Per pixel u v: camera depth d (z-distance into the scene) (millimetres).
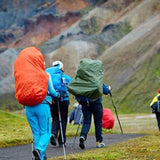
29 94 9375
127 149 11852
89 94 13031
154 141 14383
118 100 132375
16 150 13594
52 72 13844
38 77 9531
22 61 9680
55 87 13711
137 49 186375
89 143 15703
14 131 18984
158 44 183750
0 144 14867
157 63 165375
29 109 9719
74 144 15328
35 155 9469
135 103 130250
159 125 21109
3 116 24625
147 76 156125
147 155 10391
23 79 9469
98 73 13336
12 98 194875
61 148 13883
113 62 180625
